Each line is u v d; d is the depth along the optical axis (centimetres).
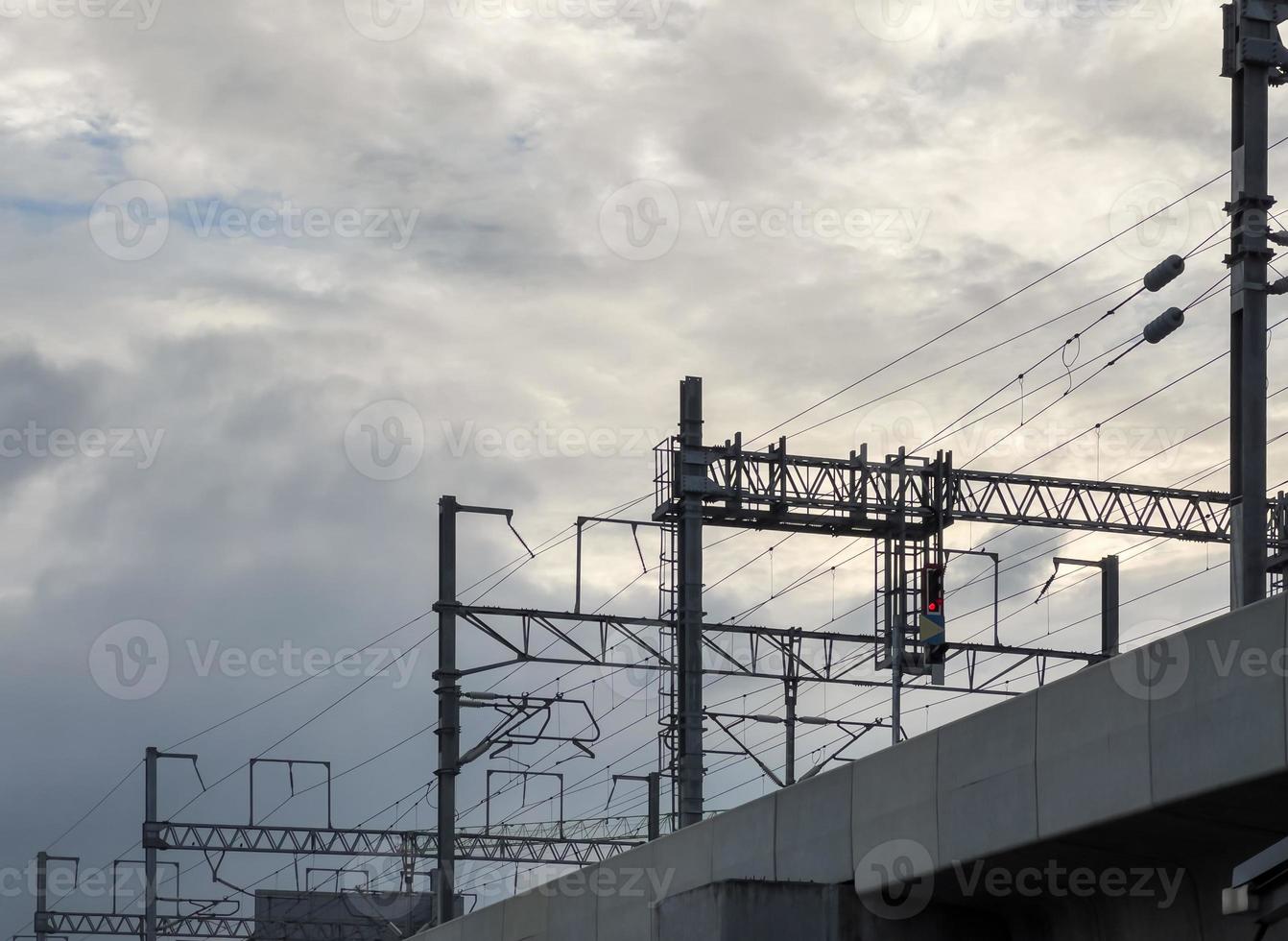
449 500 3666
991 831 1945
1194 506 3909
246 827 4734
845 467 3638
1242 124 2125
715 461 3556
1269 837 1723
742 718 3878
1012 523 3791
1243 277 2089
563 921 2809
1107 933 2006
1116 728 1781
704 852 2492
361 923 5719
